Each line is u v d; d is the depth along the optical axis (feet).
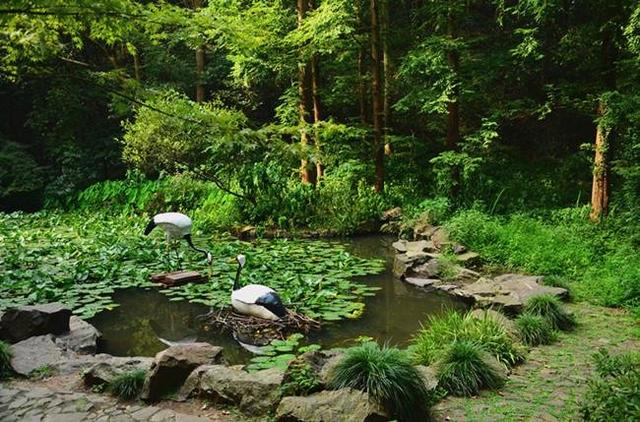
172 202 48.44
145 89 17.79
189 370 14.79
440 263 29.53
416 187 47.91
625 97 29.89
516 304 21.83
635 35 28.55
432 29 51.26
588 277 26.07
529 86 51.26
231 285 26.91
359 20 45.65
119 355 20.06
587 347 18.37
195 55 69.10
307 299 24.82
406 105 43.16
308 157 20.70
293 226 41.57
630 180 32.89
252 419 13.09
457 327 18.15
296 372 13.57
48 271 29.22
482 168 45.93
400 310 24.36
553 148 54.29
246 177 42.75
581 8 34.47
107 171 61.26
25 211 59.11
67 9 14.87
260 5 42.45
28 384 15.43
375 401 12.30
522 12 35.60
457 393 14.52
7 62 18.90
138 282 27.94
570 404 13.87
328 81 60.08
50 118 61.98
